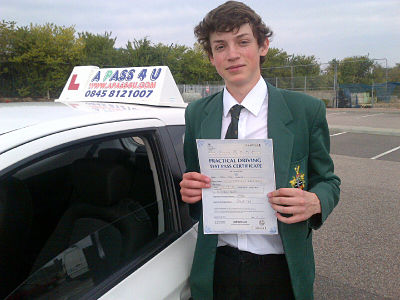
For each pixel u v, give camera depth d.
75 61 29.75
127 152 1.62
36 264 1.25
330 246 3.58
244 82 1.28
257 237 1.33
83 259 1.29
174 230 1.48
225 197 1.23
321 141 1.29
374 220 4.23
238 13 1.24
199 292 1.39
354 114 20.42
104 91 2.37
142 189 1.57
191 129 1.42
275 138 1.23
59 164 1.49
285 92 1.30
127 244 1.39
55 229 1.42
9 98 27.94
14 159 0.98
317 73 29.83
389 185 5.71
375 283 2.94
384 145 9.82
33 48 27.42
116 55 34.62
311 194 1.20
